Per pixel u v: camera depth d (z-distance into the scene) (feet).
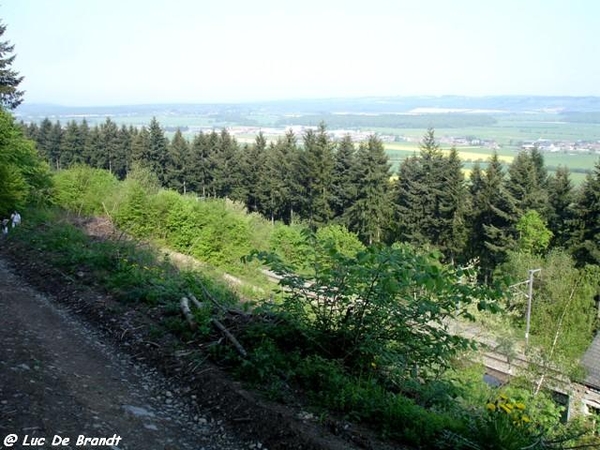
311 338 21.62
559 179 139.03
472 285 20.24
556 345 58.39
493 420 18.04
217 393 19.97
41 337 25.14
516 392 27.48
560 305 76.89
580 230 119.03
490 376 52.11
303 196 182.19
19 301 32.30
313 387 20.29
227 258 119.85
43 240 50.80
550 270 89.86
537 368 44.21
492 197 140.77
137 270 37.70
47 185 113.50
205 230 121.90
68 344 25.00
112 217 109.09
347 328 21.83
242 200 211.20
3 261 44.78
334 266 21.74
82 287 34.73
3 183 81.66
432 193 153.38
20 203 84.64
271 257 22.89
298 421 17.90
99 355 24.08
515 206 133.49
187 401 19.99
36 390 18.20
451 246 147.54
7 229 63.77
